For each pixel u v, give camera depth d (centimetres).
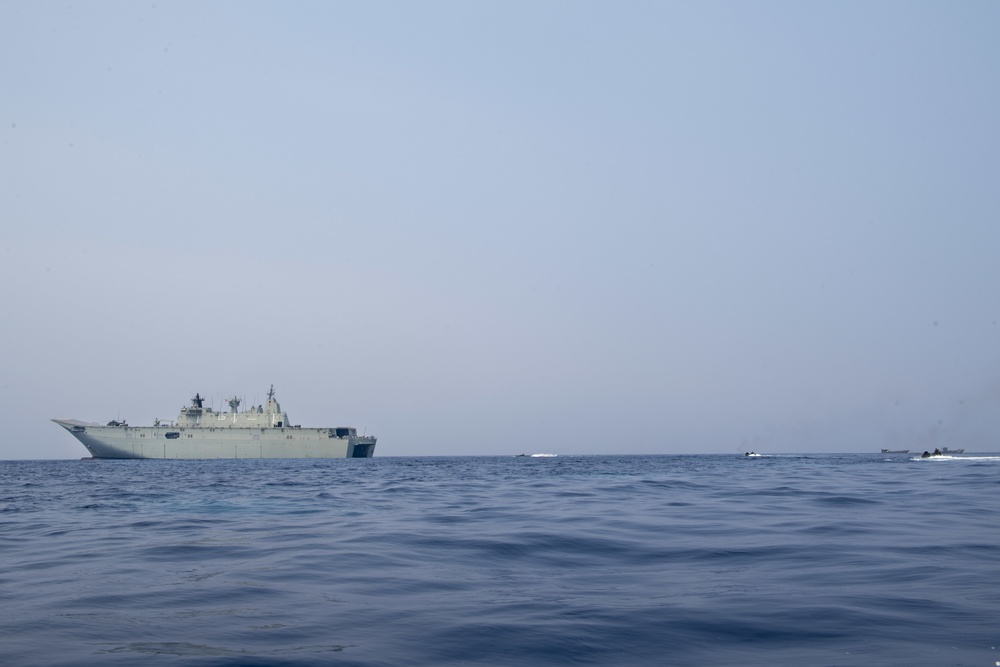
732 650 1131
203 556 2078
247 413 17750
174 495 4909
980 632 1200
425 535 2480
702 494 4459
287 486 6091
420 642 1174
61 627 1275
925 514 3052
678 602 1443
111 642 1176
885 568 1769
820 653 1106
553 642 1172
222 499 4453
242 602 1470
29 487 6300
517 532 2531
